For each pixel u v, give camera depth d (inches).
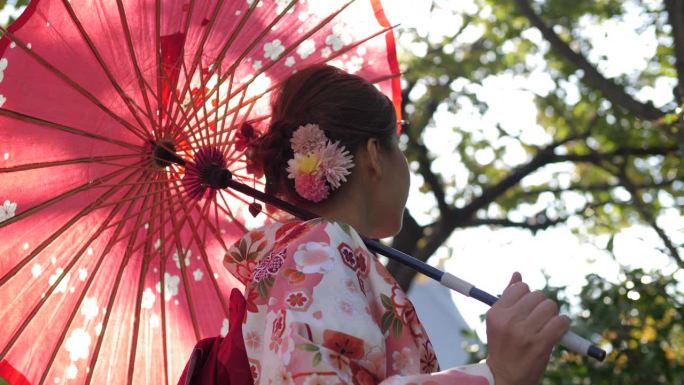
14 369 111.4
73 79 109.1
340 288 82.3
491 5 472.4
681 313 267.3
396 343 83.9
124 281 116.2
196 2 116.0
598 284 268.4
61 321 113.0
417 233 494.6
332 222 87.1
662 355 267.4
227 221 122.7
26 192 109.8
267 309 84.5
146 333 119.1
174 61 113.0
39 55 107.3
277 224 94.4
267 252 93.4
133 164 111.9
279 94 100.5
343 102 95.0
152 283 118.9
